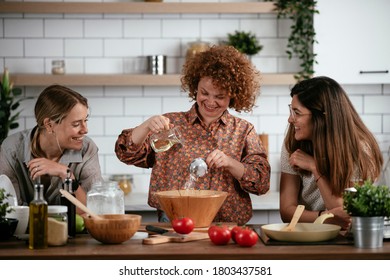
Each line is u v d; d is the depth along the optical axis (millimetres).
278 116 5254
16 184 3375
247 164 3207
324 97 3162
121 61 5188
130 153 3240
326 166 3168
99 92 5215
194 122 3324
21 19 5148
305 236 2564
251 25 5195
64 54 5172
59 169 3160
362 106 5258
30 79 4883
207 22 5184
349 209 2523
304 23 4992
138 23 5180
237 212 3271
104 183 2838
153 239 2605
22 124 5176
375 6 4824
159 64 4961
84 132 3221
